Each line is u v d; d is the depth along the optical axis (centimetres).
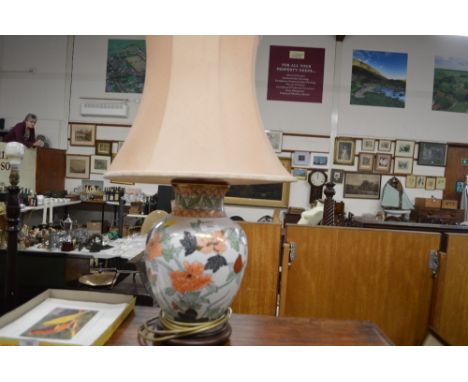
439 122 515
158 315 85
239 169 64
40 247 253
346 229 150
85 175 526
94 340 71
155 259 71
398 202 500
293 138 512
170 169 62
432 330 146
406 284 149
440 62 512
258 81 509
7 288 144
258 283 157
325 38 506
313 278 153
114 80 520
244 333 82
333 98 508
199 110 67
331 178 467
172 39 70
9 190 141
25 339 70
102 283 229
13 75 526
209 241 70
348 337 82
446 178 518
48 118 526
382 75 509
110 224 479
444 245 149
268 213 519
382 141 512
